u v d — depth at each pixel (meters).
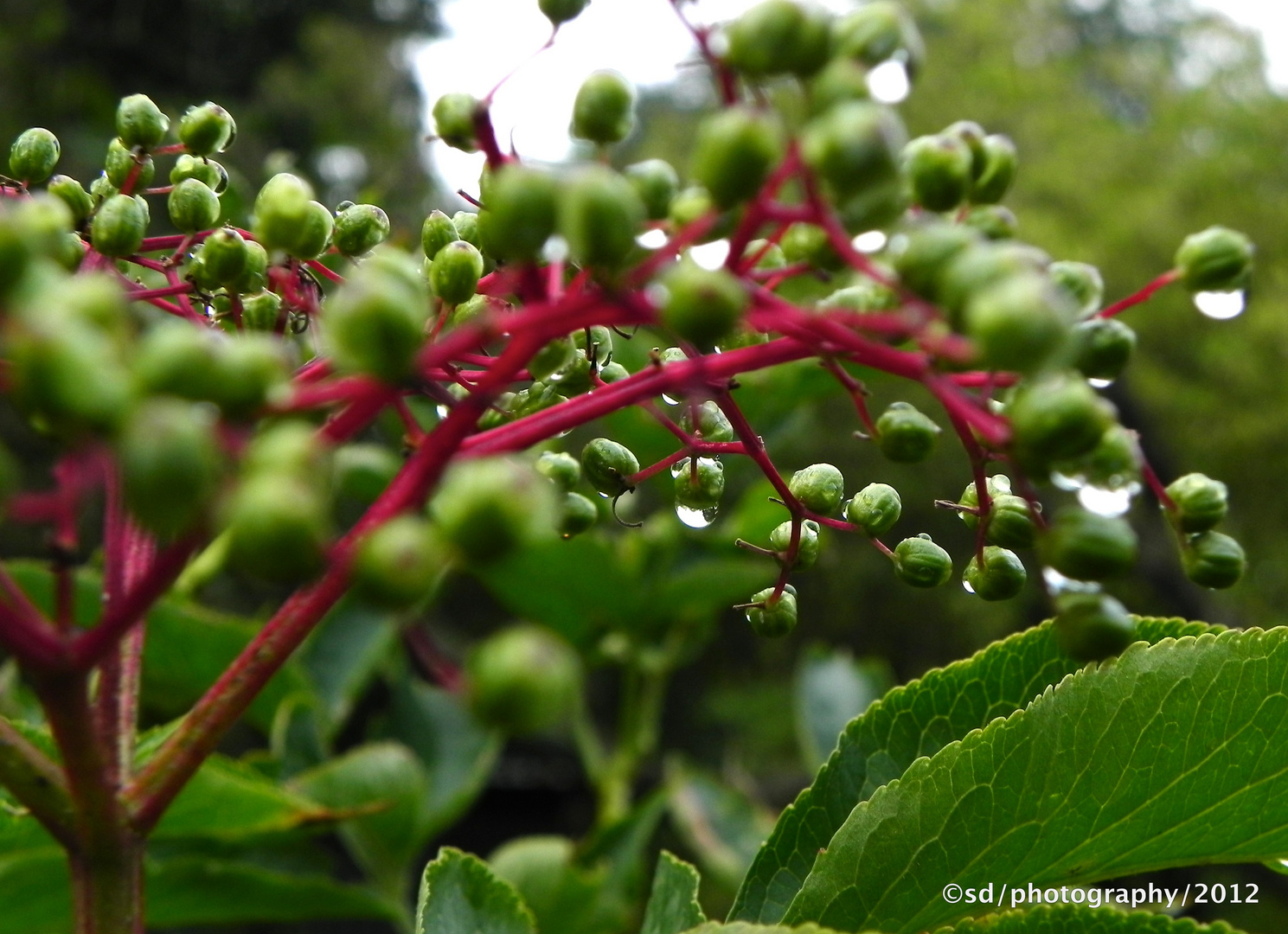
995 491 0.13
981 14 2.41
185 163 0.15
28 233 0.09
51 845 0.17
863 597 1.64
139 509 0.08
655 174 0.12
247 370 0.09
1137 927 0.13
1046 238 1.83
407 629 0.31
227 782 0.17
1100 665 0.14
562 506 0.14
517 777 0.77
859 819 0.14
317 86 1.25
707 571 0.33
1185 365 1.78
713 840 0.34
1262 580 1.62
